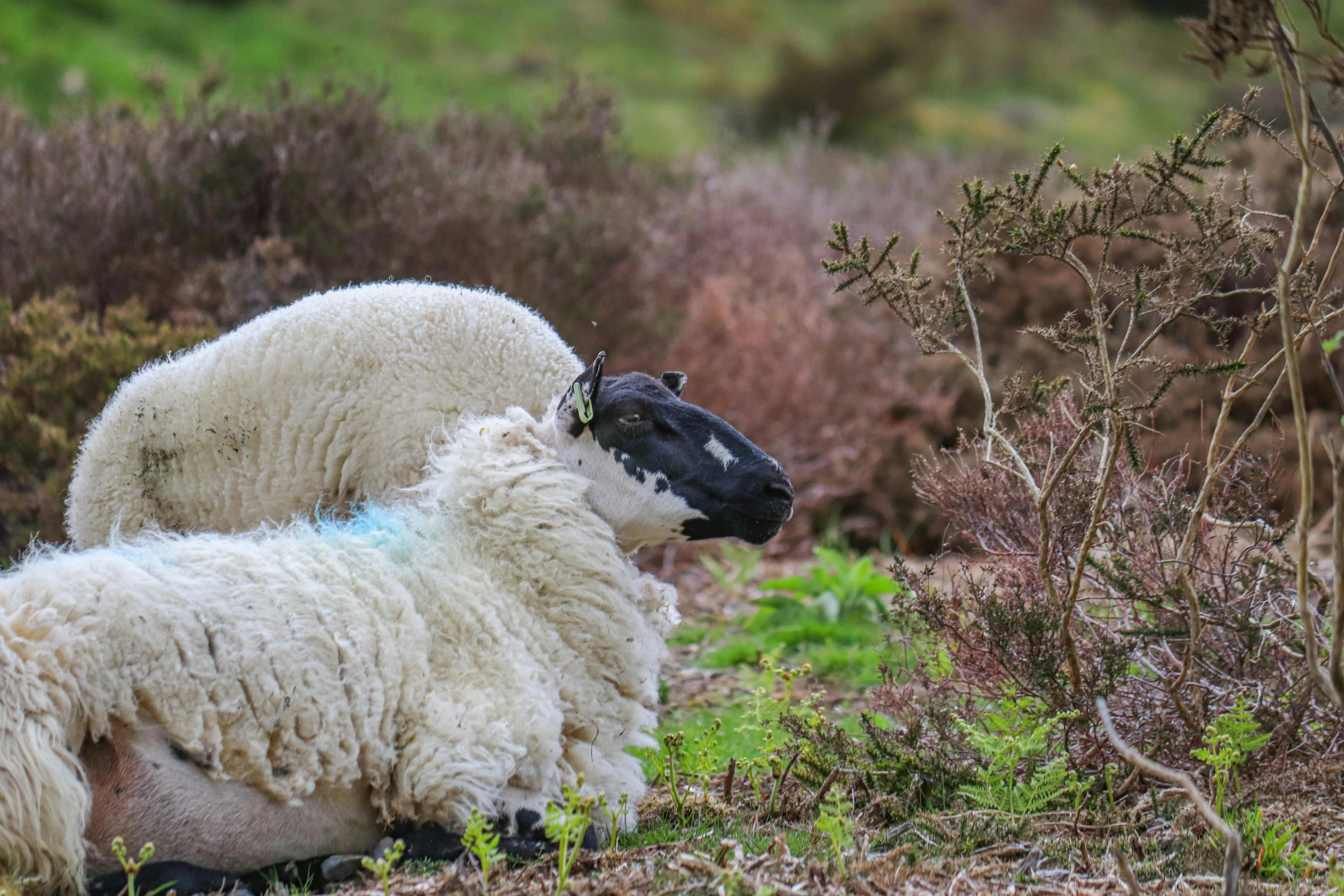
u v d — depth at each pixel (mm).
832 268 14367
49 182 28078
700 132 90375
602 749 13750
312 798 11992
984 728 15164
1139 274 13469
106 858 11086
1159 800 13617
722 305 34344
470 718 12352
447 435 15023
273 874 11945
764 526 14258
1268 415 28438
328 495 17344
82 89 60250
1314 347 28984
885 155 86375
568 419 14297
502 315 17750
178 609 11375
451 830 12203
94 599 11141
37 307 24703
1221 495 15852
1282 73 10703
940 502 16922
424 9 103188
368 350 17156
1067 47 124688
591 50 105812
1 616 10758
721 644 24906
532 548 13648
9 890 10211
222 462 17547
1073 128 104312
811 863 11430
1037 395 14758
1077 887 11422
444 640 12797
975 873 11797
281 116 29203
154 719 11195
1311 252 13234
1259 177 30344
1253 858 12070
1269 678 14445
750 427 32438
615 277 29562
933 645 16609
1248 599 14320
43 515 22969
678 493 14188
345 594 12312
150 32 78188
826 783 14391
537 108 41031
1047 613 14344
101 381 23484
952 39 116062
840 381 34094
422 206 27578
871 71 103188
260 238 27938
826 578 26078
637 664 14055
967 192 14172
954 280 16047
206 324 25109
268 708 11469
